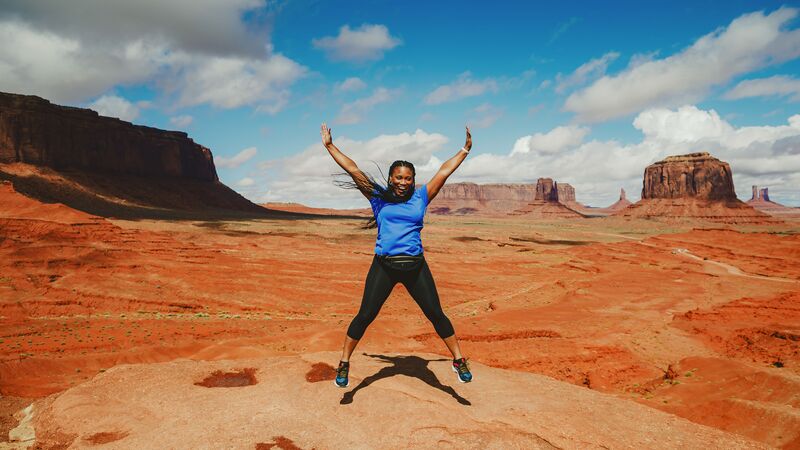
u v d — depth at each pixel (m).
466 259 84.81
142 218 121.19
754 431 12.11
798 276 65.94
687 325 30.22
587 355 23.73
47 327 32.53
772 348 23.84
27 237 59.00
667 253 96.75
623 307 38.25
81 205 123.19
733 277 62.53
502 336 28.34
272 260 67.88
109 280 47.94
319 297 47.97
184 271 54.06
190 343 27.30
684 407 15.75
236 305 43.41
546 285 56.09
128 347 28.45
